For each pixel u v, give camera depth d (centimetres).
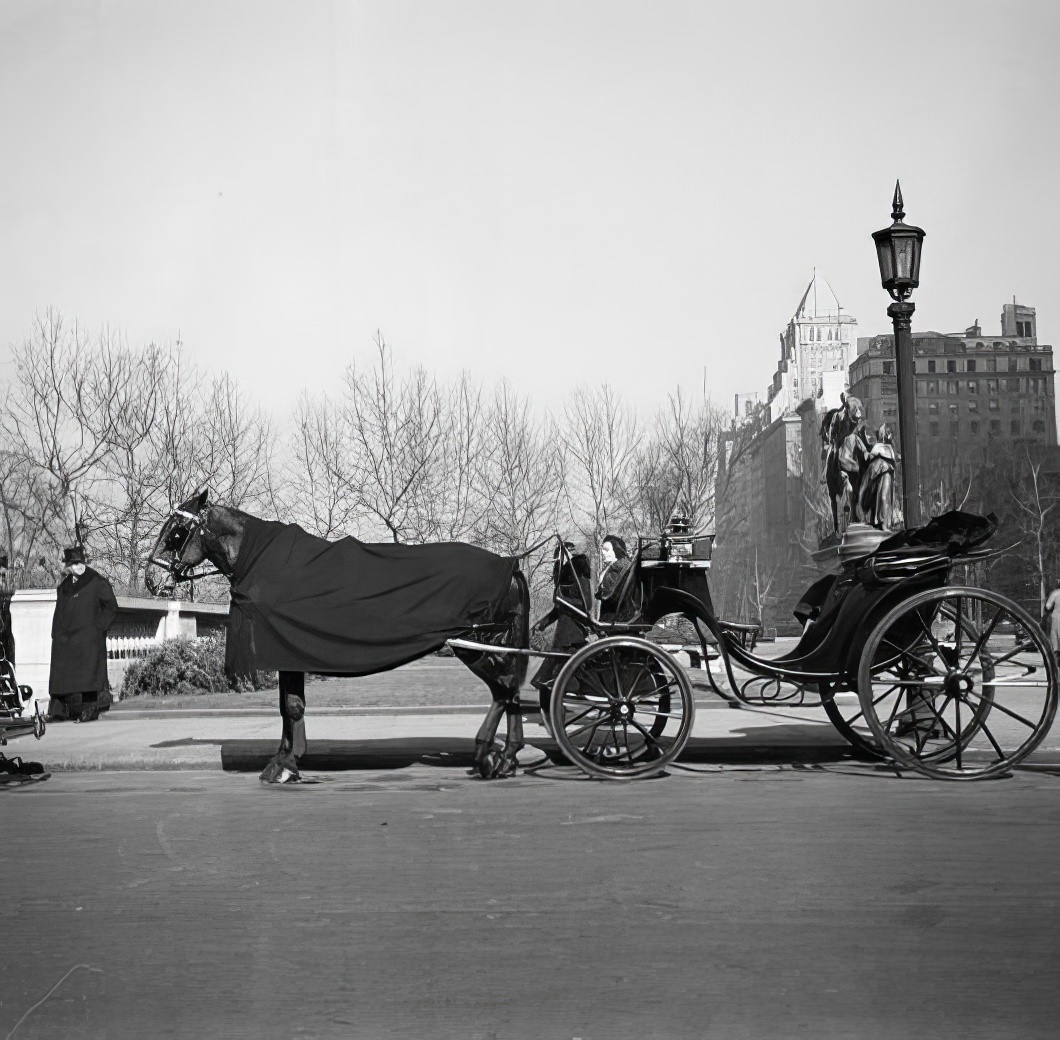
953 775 1144
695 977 546
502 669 1205
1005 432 13400
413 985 542
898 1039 474
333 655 1151
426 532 5150
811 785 1119
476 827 913
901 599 1166
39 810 1041
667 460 5666
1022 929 613
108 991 541
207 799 1091
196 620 2930
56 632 1880
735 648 1204
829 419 2250
